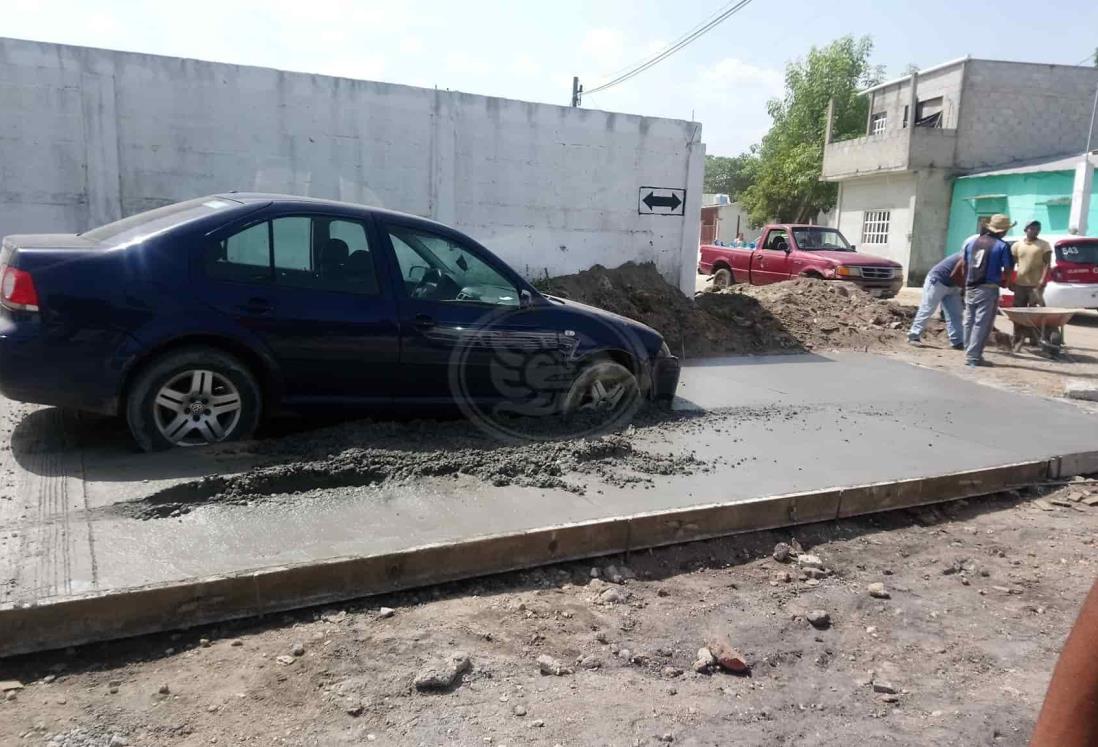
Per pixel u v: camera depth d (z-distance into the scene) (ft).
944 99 86.07
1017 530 17.13
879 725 10.19
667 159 42.34
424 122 36.40
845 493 16.65
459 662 10.53
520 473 16.53
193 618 10.91
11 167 30.19
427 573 12.51
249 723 9.20
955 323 38.58
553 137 39.37
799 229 57.93
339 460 15.78
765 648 11.88
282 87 33.68
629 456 18.26
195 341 15.88
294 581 11.52
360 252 17.56
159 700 9.48
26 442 16.43
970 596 14.03
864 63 116.78
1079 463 20.47
